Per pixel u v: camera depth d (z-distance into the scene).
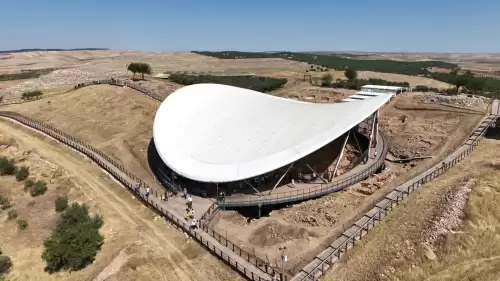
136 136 64.31
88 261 32.28
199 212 37.78
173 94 57.53
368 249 28.45
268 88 104.06
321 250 29.73
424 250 26.81
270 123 46.94
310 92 90.56
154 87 89.50
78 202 42.97
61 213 40.50
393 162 51.22
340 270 26.92
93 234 33.53
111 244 34.03
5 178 51.19
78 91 89.06
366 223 31.80
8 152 60.56
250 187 42.38
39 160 55.66
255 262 29.39
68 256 31.70
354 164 45.75
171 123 51.00
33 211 42.84
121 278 28.47
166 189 44.81
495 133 51.12
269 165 38.44
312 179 43.00
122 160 55.97
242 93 57.09
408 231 29.22
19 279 32.00
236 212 38.91
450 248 26.70
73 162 55.62
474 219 28.95
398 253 27.09
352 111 42.69
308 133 41.75
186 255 31.59
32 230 39.66
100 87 88.25
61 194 45.59
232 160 41.59
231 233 34.62
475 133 51.69
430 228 28.66
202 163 42.06
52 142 64.94
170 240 34.12
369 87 78.56
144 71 101.62
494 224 28.48
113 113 73.75
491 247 26.58
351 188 40.53
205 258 30.97
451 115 59.66
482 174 35.16
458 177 36.50
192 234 33.91
